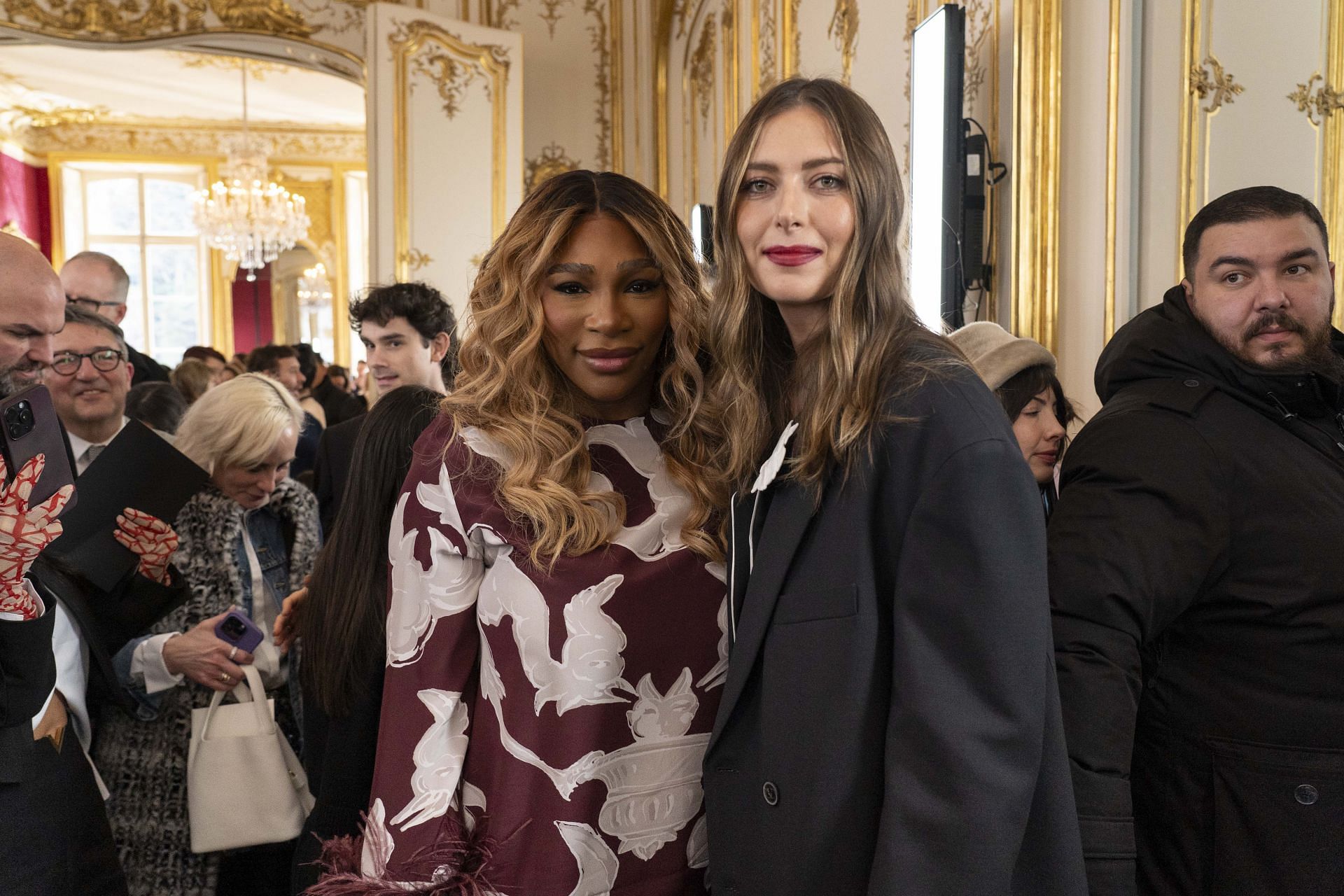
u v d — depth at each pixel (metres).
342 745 1.68
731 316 1.25
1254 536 1.39
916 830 0.99
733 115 5.35
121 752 2.01
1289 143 2.71
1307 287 1.45
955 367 1.09
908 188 3.50
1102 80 2.55
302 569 2.27
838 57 4.09
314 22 6.80
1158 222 2.53
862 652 1.08
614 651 1.32
